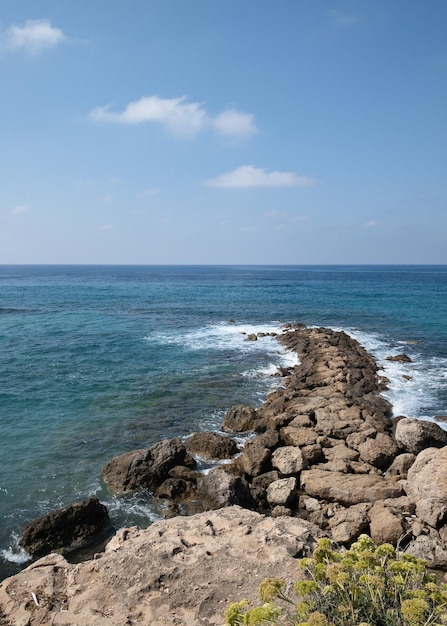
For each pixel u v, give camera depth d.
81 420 17.48
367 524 10.42
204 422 17.44
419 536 9.50
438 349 31.09
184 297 68.75
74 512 10.60
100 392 20.78
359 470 13.18
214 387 21.69
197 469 13.73
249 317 46.72
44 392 20.73
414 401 19.88
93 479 13.16
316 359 26.02
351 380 22.02
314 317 46.62
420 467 11.71
